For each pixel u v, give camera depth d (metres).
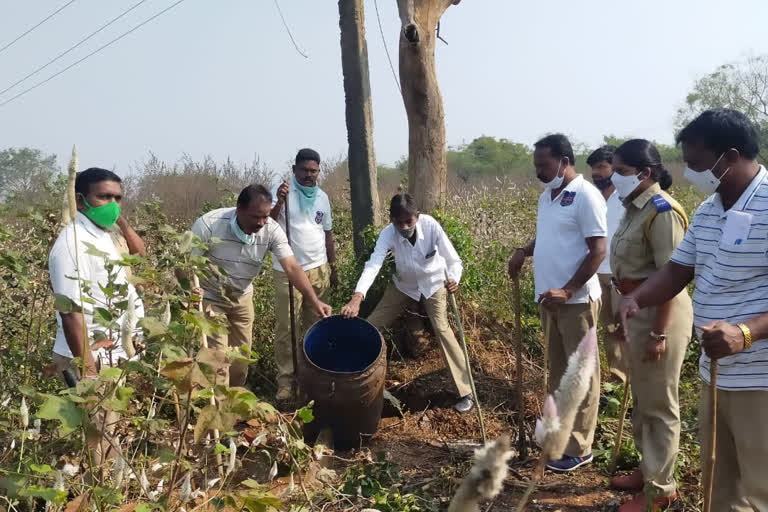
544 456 0.87
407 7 6.02
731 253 2.46
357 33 6.46
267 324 6.09
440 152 6.27
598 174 5.15
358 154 6.54
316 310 4.75
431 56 6.13
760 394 2.44
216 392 2.28
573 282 3.79
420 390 5.21
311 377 4.36
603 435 4.35
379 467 3.90
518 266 4.26
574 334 3.93
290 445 3.14
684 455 3.87
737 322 2.48
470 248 6.07
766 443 2.45
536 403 4.97
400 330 5.68
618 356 4.94
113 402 2.13
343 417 4.34
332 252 5.96
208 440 2.96
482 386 5.28
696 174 2.54
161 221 4.86
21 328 4.15
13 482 2.26
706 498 2.34
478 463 0.75
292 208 5.51
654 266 3.35
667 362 3.31
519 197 8.87
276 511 3.00
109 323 2.36
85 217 3.22
